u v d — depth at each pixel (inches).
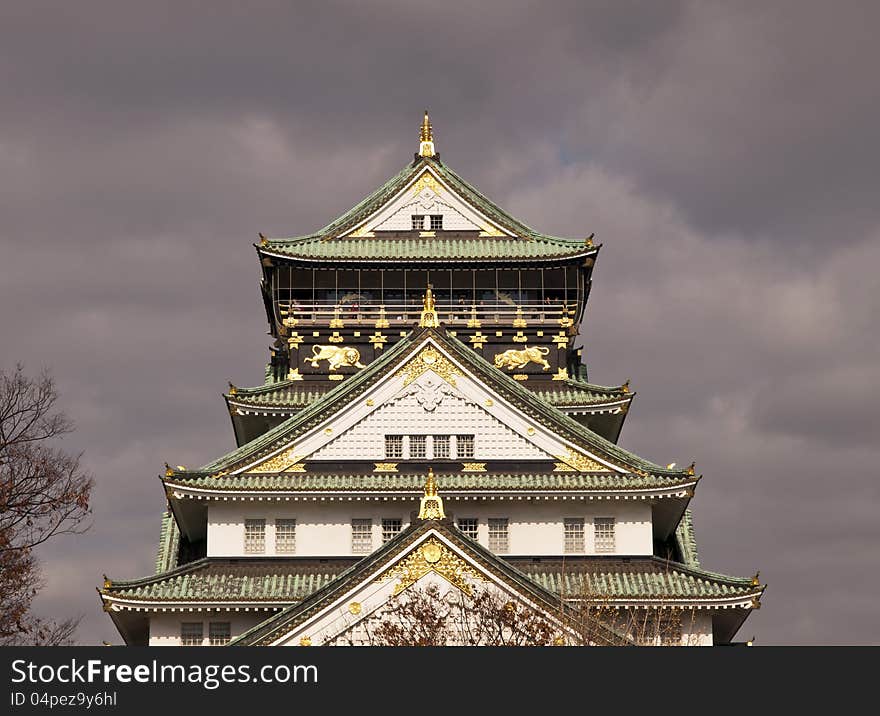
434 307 4097.0
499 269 4330.7
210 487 3553.2
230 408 3996.1
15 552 3270.2
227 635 3486.7
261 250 4259.4
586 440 3634.4
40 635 3319.4
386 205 4426.7
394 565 3100.4
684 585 3499.0
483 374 3681.1
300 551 3580.2
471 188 4475.9
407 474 3634.4
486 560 3097.9
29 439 3398.1
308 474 3624.5
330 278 4328.3
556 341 4146.2
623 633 3361.2
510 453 3651.6
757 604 3447.3
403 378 3690.9
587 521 3604.8
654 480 3582.7
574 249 4320.9
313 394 4052.7
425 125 4534.9
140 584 3484.3
